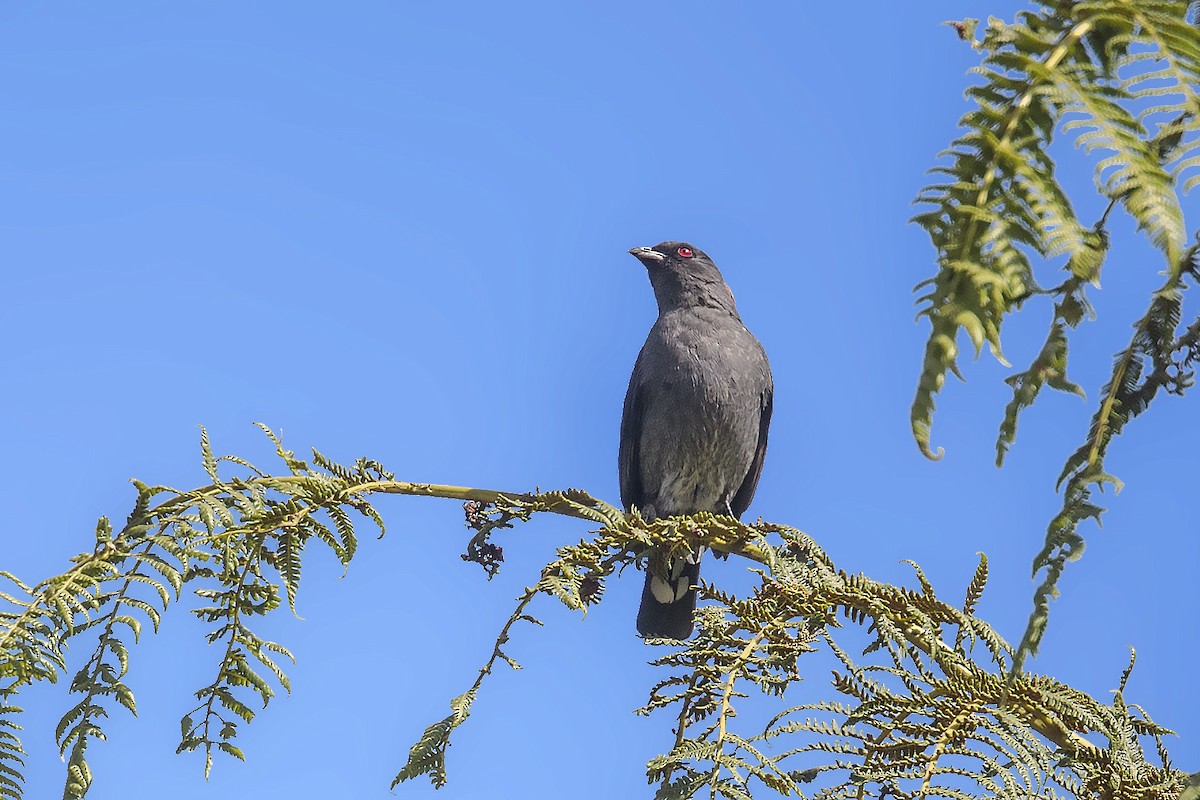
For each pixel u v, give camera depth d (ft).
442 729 17.87
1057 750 16.83
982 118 9.47
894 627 17.87
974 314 9.36
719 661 17.17
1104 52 9.20
